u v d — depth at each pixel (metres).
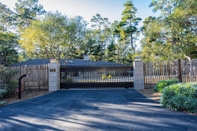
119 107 5.38
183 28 11.47
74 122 3.94
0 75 7.90
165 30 12.30
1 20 26.27
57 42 16.84
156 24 12.02
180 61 9.69
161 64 10.03
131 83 10.71
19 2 28.34
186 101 4.59
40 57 23.56
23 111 5.10
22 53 27.98
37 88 10.34
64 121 4.04
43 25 15.45
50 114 4.70
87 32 19.88
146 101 6.25
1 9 26.03
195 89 4.74
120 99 6.83
